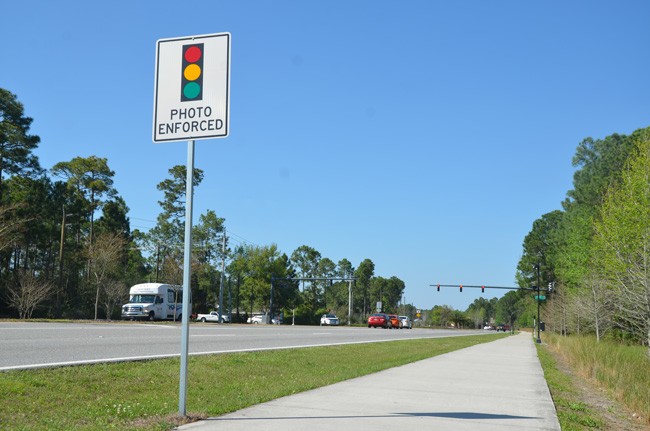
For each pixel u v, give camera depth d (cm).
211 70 766
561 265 6619
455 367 1711
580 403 1217
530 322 12525
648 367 1769
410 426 759
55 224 6469
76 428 695
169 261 6938
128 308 5075
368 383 1219
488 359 2122
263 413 816
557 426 811
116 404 856
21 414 756
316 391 1062
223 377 1209
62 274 6078
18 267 6062
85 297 6309
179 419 748
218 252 8869
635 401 1203
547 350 3428
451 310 18538
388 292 18712
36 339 1720
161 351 1590
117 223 7556
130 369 1167
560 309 5969
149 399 915
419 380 1316
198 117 764
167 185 8594
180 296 5838
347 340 2952
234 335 2678
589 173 6381
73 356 1334
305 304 10819
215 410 818
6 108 5503
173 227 8538
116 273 6253
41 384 928
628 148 5156
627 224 2284
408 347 2662
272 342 2362
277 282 8856
